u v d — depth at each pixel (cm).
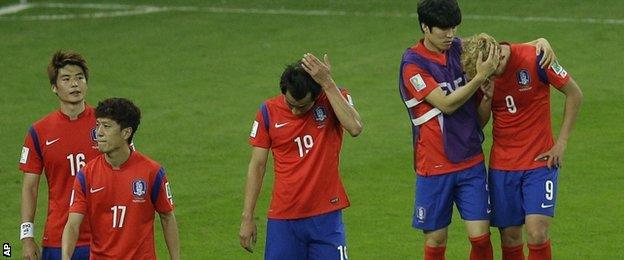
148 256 3100
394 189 4853
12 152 5403
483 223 3528
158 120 5875
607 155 5212
